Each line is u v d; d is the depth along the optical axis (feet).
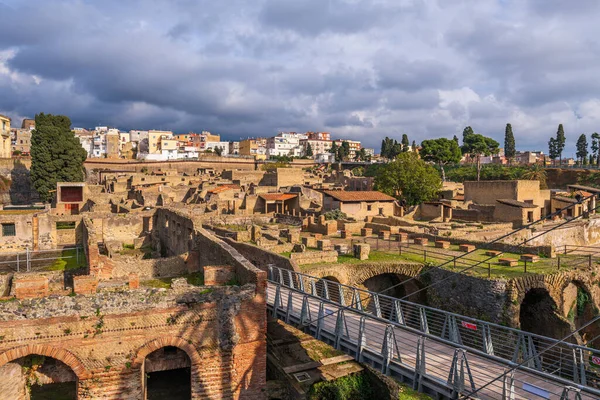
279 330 107.86
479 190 254.27
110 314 66.74
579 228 188.75
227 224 198.29
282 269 111.24
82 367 65.57
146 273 110.73
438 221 206.08
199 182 329.52
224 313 72.28
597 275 118.32
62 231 160.35
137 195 263.90
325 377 91.30
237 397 73.05
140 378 67.77
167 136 613.93
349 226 183.52
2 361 62.49
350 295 124.16
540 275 108.99
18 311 63.57
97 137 617.21
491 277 107.96
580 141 530.68
